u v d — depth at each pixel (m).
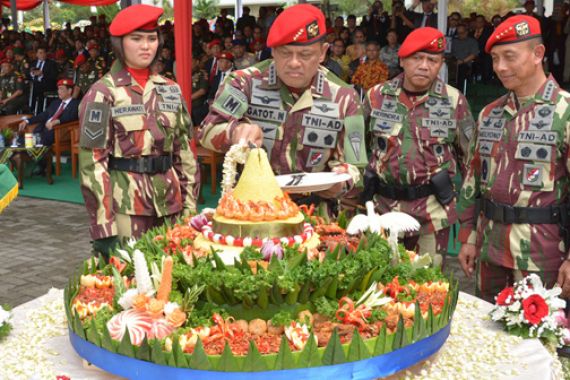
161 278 2.39
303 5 3.16
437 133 4.30
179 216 4.08
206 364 2.13
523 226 3.51
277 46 3.07
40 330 2.87
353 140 3.38
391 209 4.39
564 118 3.40
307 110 3.38
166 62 13.70
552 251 3.49
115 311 2.50
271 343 2.26
